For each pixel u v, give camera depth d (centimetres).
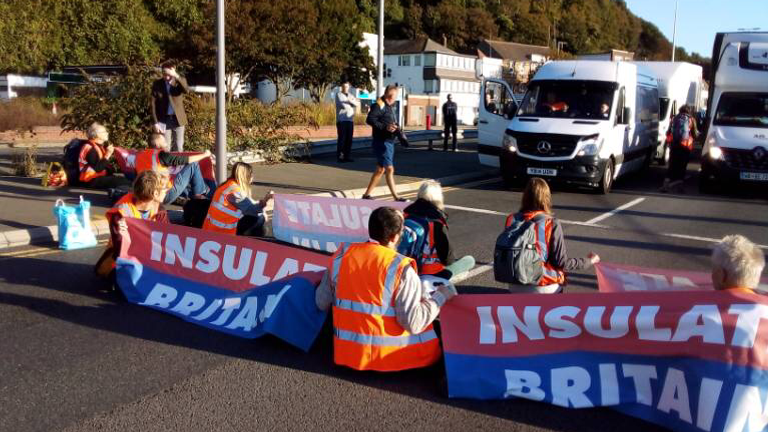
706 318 402
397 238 485
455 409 439
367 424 416
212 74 3897
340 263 489
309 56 4109
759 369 386
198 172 1003
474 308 462
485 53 9069
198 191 1005
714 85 1505
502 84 1563
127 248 650
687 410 404
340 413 429
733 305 396
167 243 633
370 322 473
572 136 1359
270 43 3800
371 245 481
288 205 871
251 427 409
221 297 598
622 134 1472
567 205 1266
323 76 4597
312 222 854
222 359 510
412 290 464
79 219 829
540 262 533
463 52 9994
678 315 411
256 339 549
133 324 579
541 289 539
